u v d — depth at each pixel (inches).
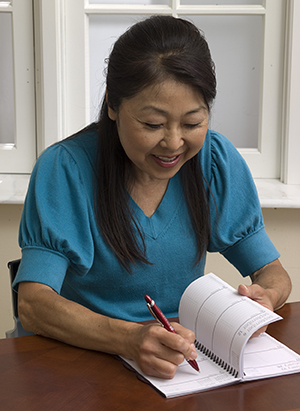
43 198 39.4
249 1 74.0
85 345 33.3
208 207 45.5
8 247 72.4
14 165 77.6
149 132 33.9
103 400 27.7
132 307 43.6
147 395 28.3
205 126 35.4
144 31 33.9
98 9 72.2
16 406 27.0
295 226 72.4
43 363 31.5
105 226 40.4
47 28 71.1
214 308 33.7
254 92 77.3
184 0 74.0
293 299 74.5
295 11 70.6
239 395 28.5
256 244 46.9
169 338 30.0
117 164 40.5
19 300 36.9
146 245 42.3
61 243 38.0
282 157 76.0
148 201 43.1
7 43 76.1
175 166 36.8
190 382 29.5
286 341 35.1
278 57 74.3
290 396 28.5
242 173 48.0
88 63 74.7
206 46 35.4
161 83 32.3
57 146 41.9
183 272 44.7
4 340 34.6
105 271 41.8
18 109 75.8
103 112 40.6
